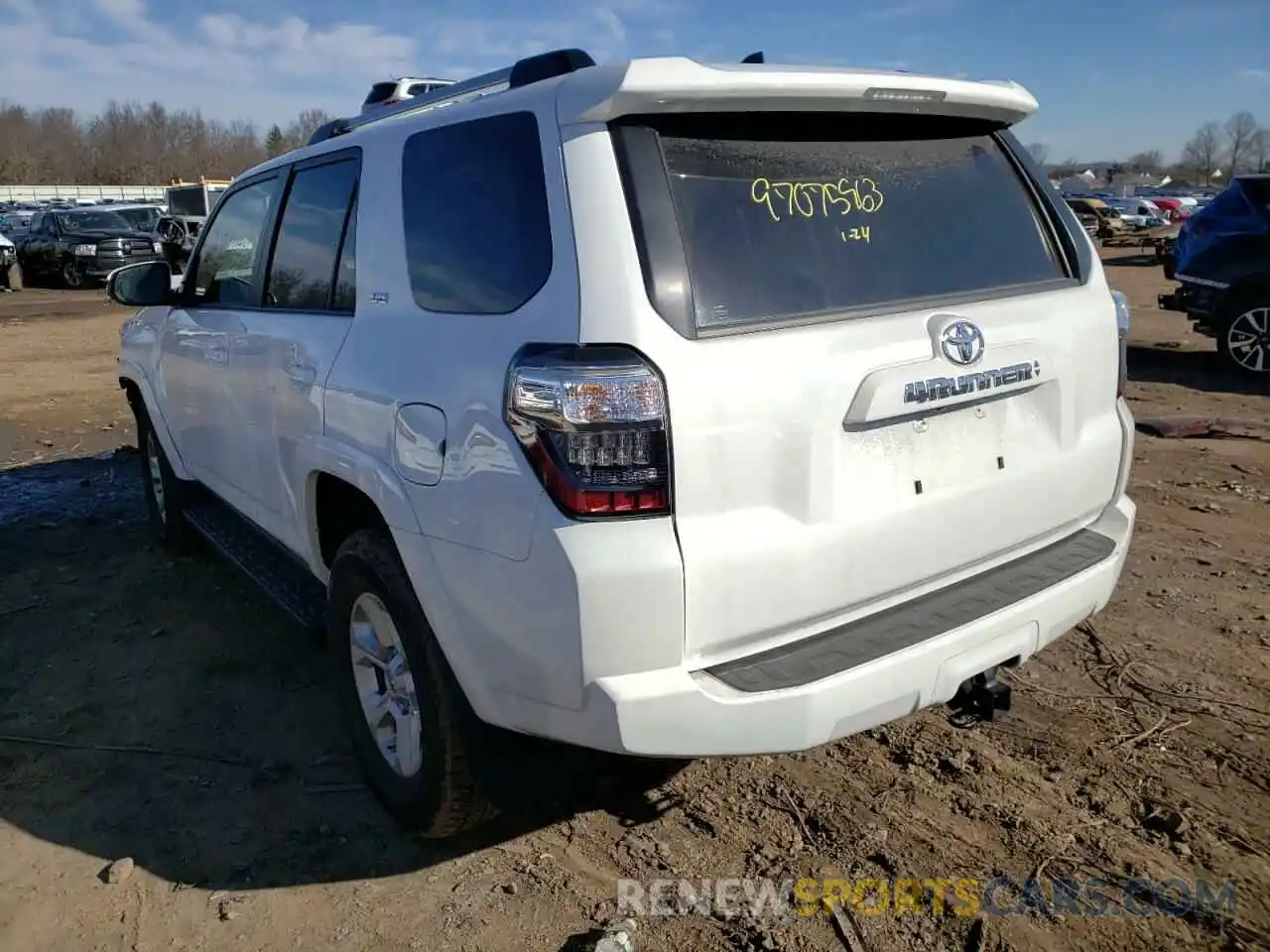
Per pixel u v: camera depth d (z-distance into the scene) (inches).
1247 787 123.5
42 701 155.7
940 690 100.3
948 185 114.5
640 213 90.5
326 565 136.3
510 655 95.2
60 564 214.7
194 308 178.9
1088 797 122.6
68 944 105.3
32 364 501.7
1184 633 163.8
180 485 203.8
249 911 109.3
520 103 100.1
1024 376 109.3
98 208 975.0
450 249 107.3
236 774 135.3
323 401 123.6
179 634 178.4
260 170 161.3
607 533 87.4
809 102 99.1
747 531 91.1
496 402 93.7
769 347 92.0
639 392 86.5
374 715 123.4
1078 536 124.0
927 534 103.3
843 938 102.3
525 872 113.9
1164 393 350.9
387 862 116.9
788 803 124.0
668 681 89.1
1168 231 1366.9
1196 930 101.6
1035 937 101.3
